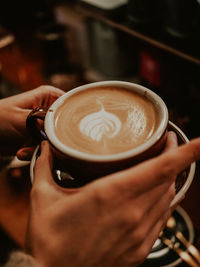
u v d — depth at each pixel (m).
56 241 0.21
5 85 0.68
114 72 0.81
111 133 0.26
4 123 0.35
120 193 0.20
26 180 0.41
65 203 0.21
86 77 0.87
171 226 0.33
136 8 0.62
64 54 0.91
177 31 0.55
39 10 0.99
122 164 0.22
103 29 0.75
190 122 0.52
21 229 0.35
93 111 0.28
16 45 0.86
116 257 0.22
